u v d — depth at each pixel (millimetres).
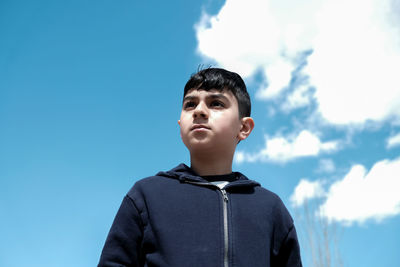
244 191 1189
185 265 978
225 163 1239
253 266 1024
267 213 1153
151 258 1024
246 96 1363
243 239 1056
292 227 1206
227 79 1312
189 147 1218
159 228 1047
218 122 1200
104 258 1071
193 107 1257
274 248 1150
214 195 1126
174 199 1104
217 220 1069
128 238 1081
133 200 1122
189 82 1328
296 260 1173
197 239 1024
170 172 1201
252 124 1354
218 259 1001
